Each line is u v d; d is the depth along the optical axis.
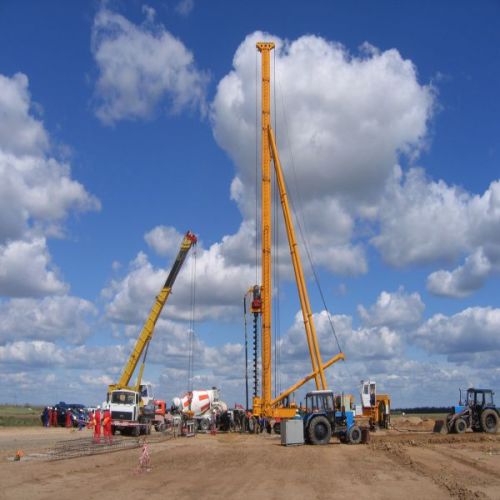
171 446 37.62
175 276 61.12
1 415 106.94
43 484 20.61
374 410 55.31
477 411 48.16
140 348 59.44
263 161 59.66
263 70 61.22
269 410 55.06
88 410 64.44
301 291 58.03
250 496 18.08
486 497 18.05
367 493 18.88
